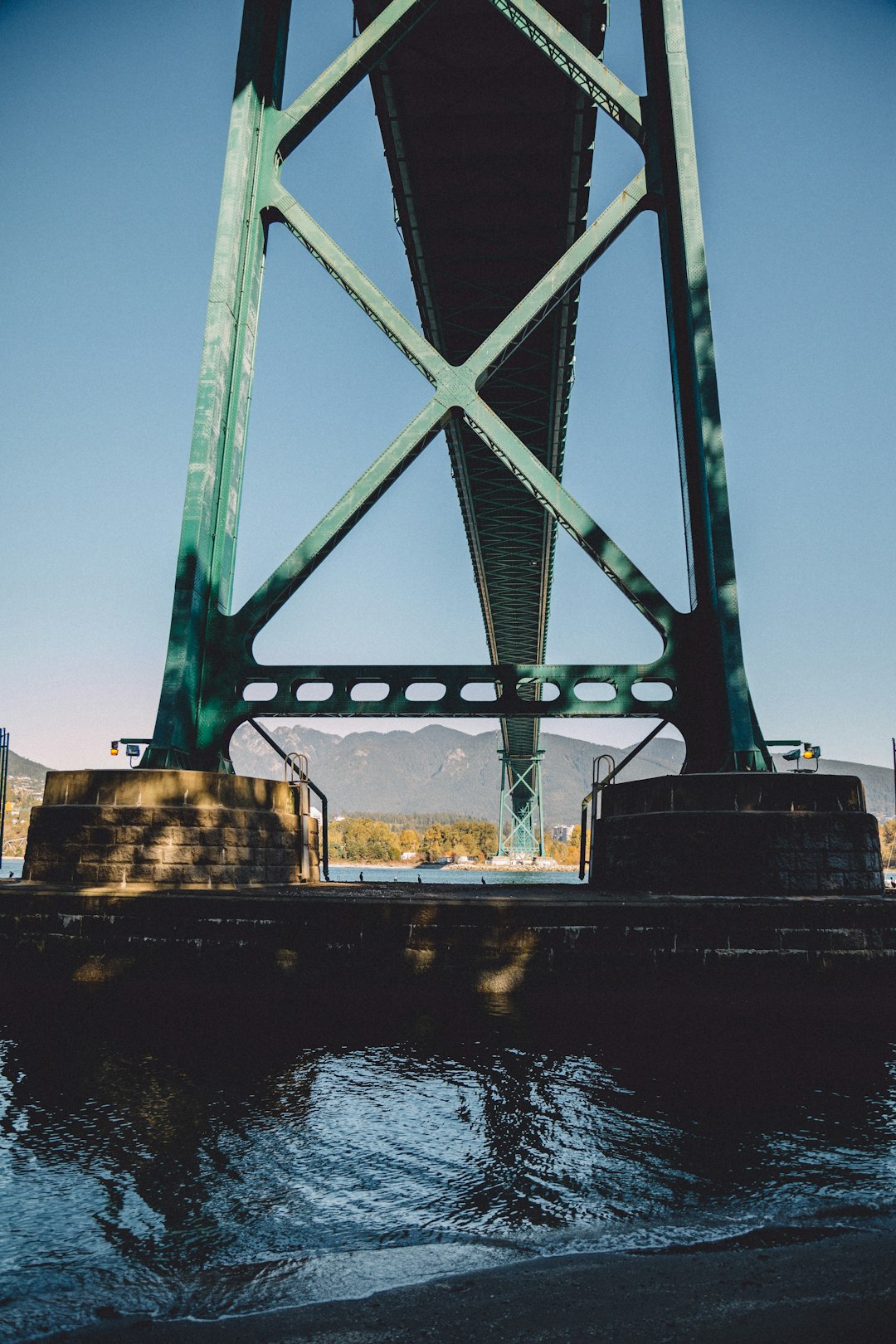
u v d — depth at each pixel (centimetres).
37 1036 789
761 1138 542
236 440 1723
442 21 2305
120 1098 611
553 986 1012
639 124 1734
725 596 1488
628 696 1609
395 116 2588
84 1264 378
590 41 2455
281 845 1559
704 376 1559
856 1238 407
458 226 3011
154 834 1352
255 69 1788
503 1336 317
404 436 1677
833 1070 698
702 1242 402
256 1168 492
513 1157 509
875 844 1245
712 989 1011
